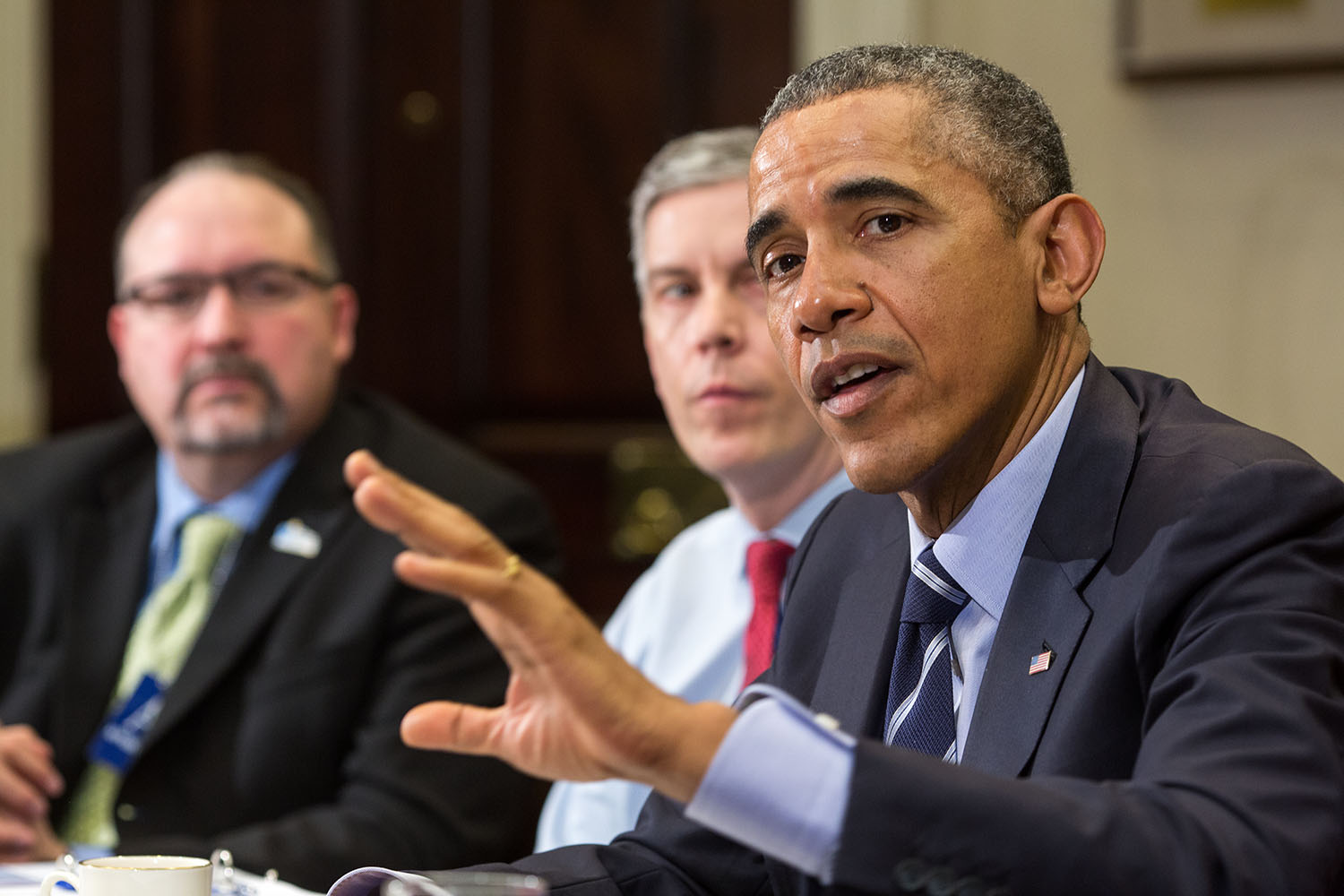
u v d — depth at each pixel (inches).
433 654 171.8
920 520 95.2
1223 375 229.3
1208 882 64.4
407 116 279.7
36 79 281.9
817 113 87.4
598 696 66.1
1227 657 75.3
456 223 279.4
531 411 277.3
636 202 156.9
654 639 155.3
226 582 176.7
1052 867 64.9
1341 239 223.6
